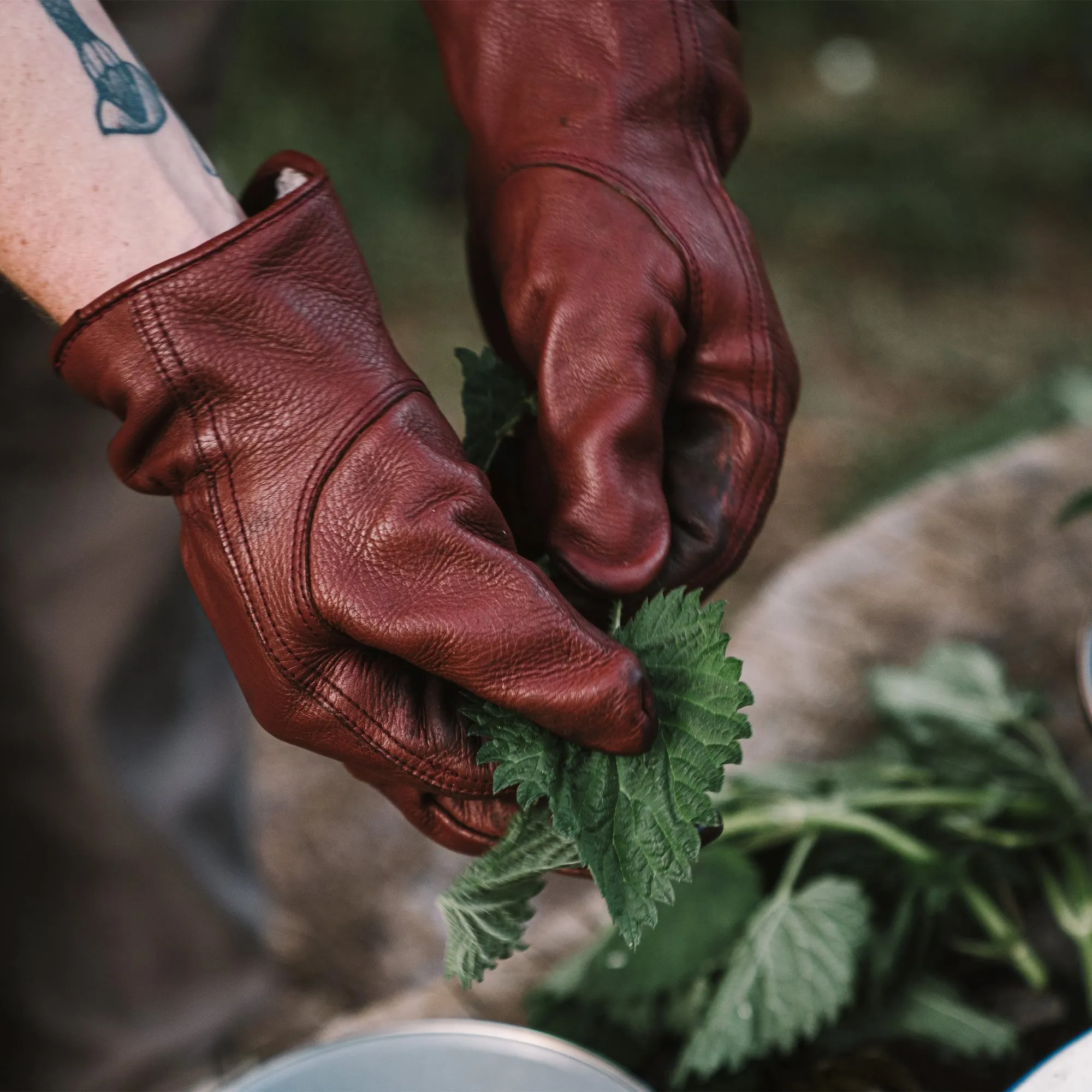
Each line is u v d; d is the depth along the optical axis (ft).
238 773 5.84
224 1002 5.74
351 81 17.58
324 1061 3.41
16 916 5.31
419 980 6.35
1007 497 5.75
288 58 17.52
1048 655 5.01
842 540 5.65
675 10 3.57
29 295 3.35
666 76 3.55
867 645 5.06
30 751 5.01
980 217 18.90
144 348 3.24
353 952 7.00
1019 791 4.15
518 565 3.23
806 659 5.02
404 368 3.32
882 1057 3.76
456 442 3.32
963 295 17.87
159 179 3.32
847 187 19.35
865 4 24.91
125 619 4.97
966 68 24.22
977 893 3.92
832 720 4.79
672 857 3.23
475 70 3.60
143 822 5.23
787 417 3.53
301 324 3.26
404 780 3.29
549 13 3.56
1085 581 5.27
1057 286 18.25
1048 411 9.70
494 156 3.59
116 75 3.32
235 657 3.29
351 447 3.25
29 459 4.62
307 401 3.25
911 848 3.95
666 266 3.46
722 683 3.26
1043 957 4.02
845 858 4.06
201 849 5.54
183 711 5.50
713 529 3.48
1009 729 4.32
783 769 4.26
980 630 5.10
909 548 5.52
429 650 3.21
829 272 18.13
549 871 3.31
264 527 3.24
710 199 3.53
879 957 3.82
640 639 3.34
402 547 3.22
